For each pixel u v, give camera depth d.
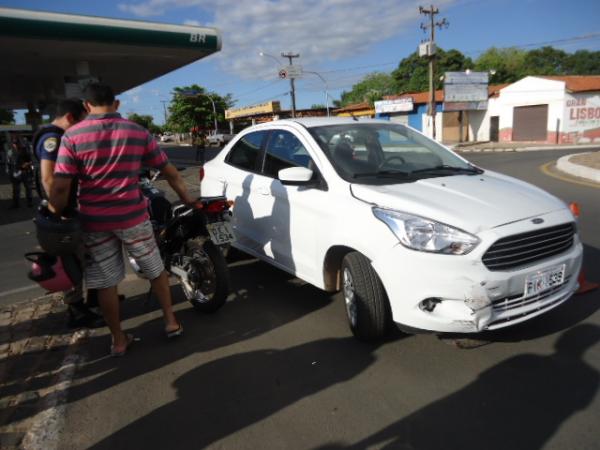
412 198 3.23
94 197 3.15
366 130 4.37
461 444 2.44
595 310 3.82
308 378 3.12
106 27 11.35
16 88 21.25
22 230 8.39
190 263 4.25
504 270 2.92
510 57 62.44
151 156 3.44
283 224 4.20
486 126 34.81
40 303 4.70
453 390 2.89
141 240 3.40
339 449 2.46
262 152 4.77
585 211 7.50
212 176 5.50
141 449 2.54
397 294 3.07
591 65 64.06
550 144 28.77
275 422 2.70
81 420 2.81
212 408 2.87
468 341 3.41
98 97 3.05
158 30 12.13
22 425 2.80
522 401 2.74
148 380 3.22
